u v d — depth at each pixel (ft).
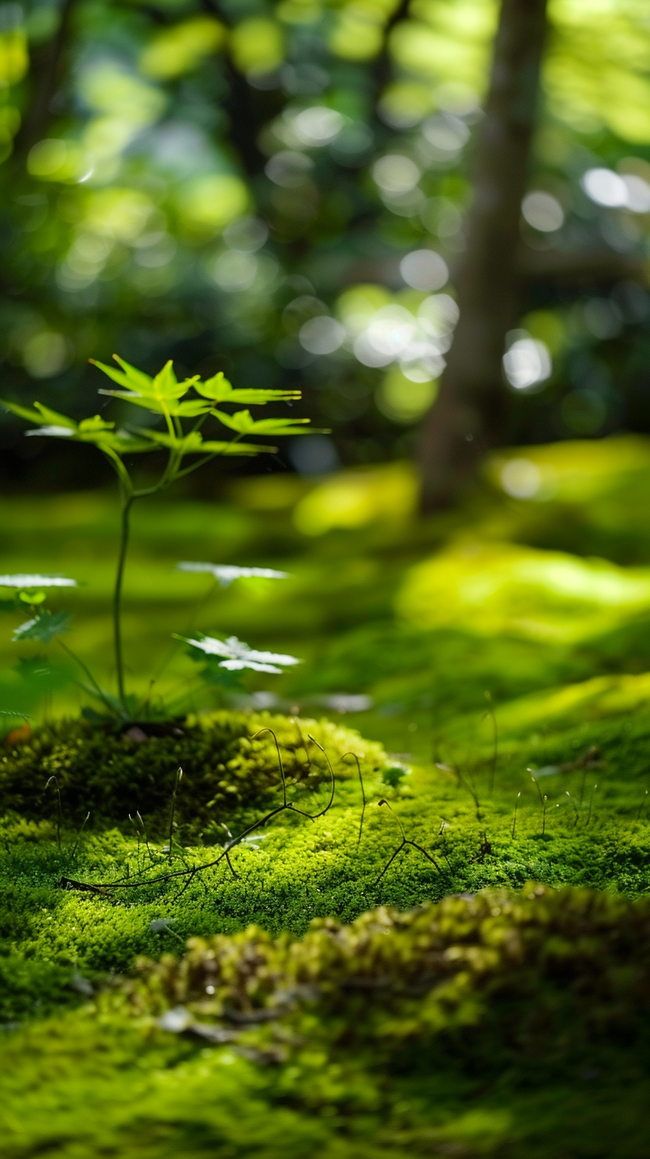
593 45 27.53
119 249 33.99
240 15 30.25
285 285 35.94
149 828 8.84
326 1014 5.15
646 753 10.23
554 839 8.33
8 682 10.27
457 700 13.44
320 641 17.61
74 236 31.17
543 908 5.66
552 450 29.86
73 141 29.37
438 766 10.50
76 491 38.63
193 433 9.37
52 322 35.09
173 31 30.32
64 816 9.07
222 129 32.53
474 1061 4.79
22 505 31.42
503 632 16.40
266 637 18.12
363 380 38.50
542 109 30.35
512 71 23.52
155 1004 5.41
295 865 7.85
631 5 26.22
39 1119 4.60
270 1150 4.38
